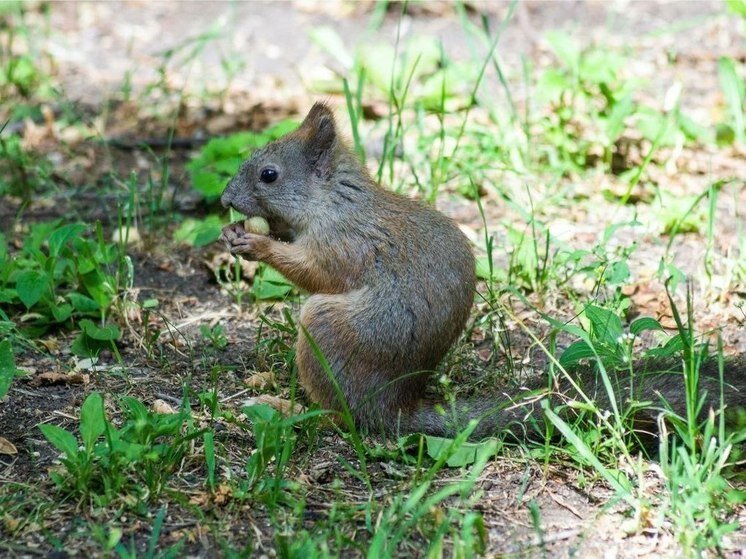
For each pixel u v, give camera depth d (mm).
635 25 20375
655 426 8641
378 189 9516
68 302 11125
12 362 8547
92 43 20375
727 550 7488
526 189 13438
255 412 8281
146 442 7992
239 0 22062
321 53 19656
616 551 7488
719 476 7961
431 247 9164
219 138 15102
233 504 7793
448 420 8875
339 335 9000
